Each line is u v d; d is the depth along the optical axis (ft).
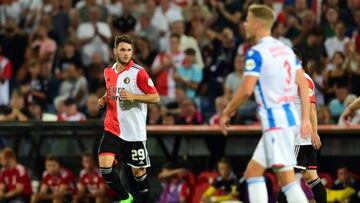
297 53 113.60
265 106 89.92
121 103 117.60
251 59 89.45
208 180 162.40
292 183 89.97
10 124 168.96
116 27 217.97
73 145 178.19
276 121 89.35
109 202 166.81
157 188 173.17
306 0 216.74
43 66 209.67
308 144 113.39
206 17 215.92
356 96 183.73
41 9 235.61
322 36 198.49
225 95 184.24
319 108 170.40
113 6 231.30
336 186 155.22
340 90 177.68
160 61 201.98
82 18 221.66
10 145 180.45
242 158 170.40
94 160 167.84
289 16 208.85
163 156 174.60
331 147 166.91
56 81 204.33
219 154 170.91
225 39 202.69
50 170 168.45
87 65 214.07
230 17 214.07
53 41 218.79
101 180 166.50
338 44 203.31
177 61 202.28
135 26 219.61
